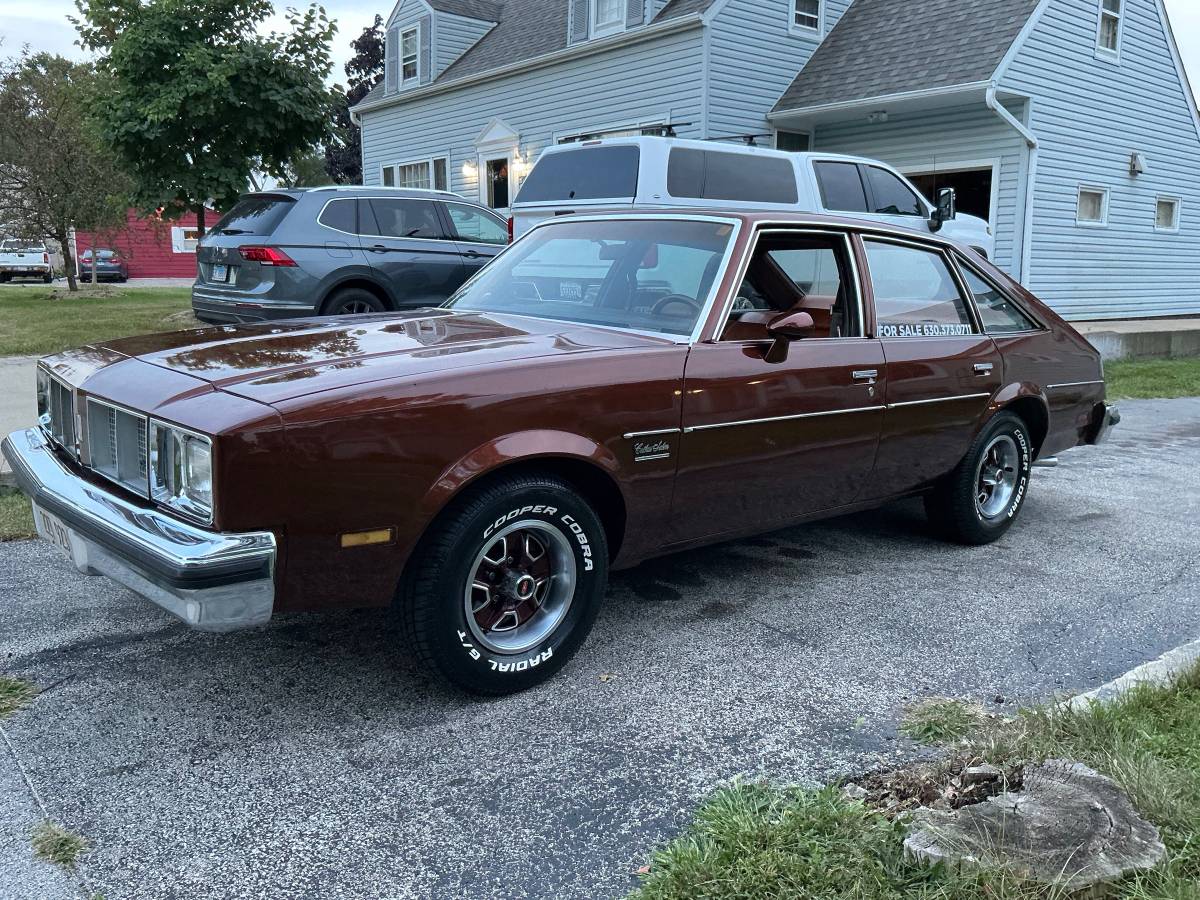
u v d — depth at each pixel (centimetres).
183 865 225
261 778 262
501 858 230
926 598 412
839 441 391
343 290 880
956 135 1441
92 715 295
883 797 254
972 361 447
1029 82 1374
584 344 332
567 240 429
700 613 391
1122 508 571
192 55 1324
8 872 220
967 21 1427
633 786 262
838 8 1620
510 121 1805
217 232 895
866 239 418
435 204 948
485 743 284
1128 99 1603
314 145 1507
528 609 320
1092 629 379
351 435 264
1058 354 502
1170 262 1791
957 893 206
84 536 283
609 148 867
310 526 262
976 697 318
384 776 265
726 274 361
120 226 2450
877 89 1412
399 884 220
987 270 478
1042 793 238
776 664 342
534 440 297
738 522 372
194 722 292
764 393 358
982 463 471
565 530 313
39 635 353
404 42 2080
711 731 293
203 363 302
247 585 253
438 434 279
